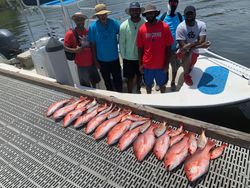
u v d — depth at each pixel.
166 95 4.16
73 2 5.33
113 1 19.14
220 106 3.86
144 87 5.66
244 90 3.99
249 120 4.41
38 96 4.54
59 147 3.29
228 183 2.46
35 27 17.64
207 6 18.23
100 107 3.79
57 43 4.41
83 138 3.37
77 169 2.93
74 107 3.88
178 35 4.28
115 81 5.21
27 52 6.94
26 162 3.15
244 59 9.45
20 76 5.24
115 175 2.77
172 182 2.58
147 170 2.76
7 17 24.00
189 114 4.11
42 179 2.89
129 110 3.61
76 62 4.91
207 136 3.00
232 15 15.14
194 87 4.20
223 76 4.34
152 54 4.41
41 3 5.27
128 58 4.86
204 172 2.54
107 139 3.25
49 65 4.99
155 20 4.26
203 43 4.18
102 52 4.80
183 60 4.29
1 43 7.11
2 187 2.87
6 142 3.54
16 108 4.29
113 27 4.71
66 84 4.70
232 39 11.38
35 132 3.64
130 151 3.04
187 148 2.83
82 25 4.68
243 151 2.76
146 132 3.14
